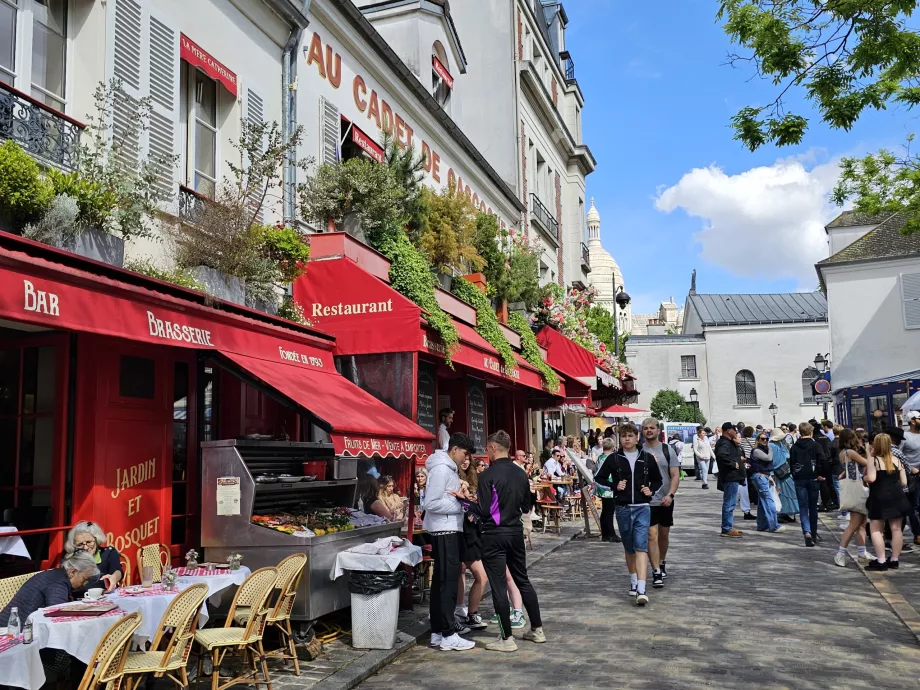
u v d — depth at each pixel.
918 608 7.93
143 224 7.41
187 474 8.09
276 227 9.88
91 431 6.92
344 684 5.85
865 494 10.57
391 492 9.25
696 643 6.80
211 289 7.90
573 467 18.31
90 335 6.98
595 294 24.11
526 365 14.98
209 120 9.58
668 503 9.33
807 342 49.72
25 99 6.54
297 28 10.91
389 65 13.84
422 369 11.92
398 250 10.90
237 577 6.38
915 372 23.33
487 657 6.66
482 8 24.84
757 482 15.14
